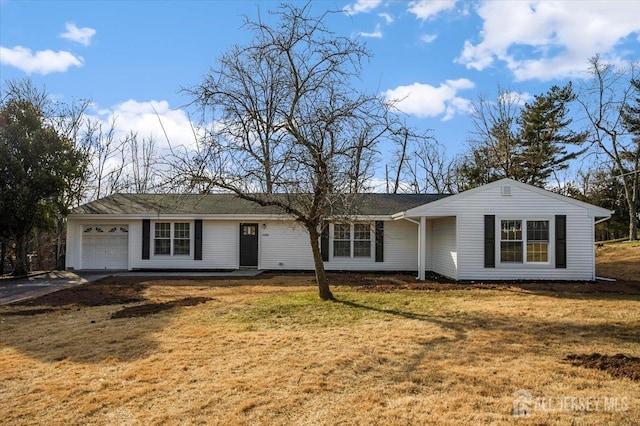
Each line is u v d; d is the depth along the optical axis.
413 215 15.12
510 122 33.78
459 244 14.96
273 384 5.04
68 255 19.16
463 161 35.50
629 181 34.38
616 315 8.91
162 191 10.25
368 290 12.65
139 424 4.08
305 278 16.02
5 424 4.11
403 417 4.15
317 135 9.88
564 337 7.11
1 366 5.80
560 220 14.85
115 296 11.94
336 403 4.50
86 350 6.54
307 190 10.17
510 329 7.71
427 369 5.52
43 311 9.82
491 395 4.66
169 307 10.05
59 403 4.58
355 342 6.85
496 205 14.98
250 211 19.03
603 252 26.34
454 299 11.03
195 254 19.09
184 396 4.73
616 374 5.23
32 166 17.30
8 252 22.62
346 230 18.75
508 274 14.88
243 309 9.70
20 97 19.06
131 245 19.14
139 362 5.91
